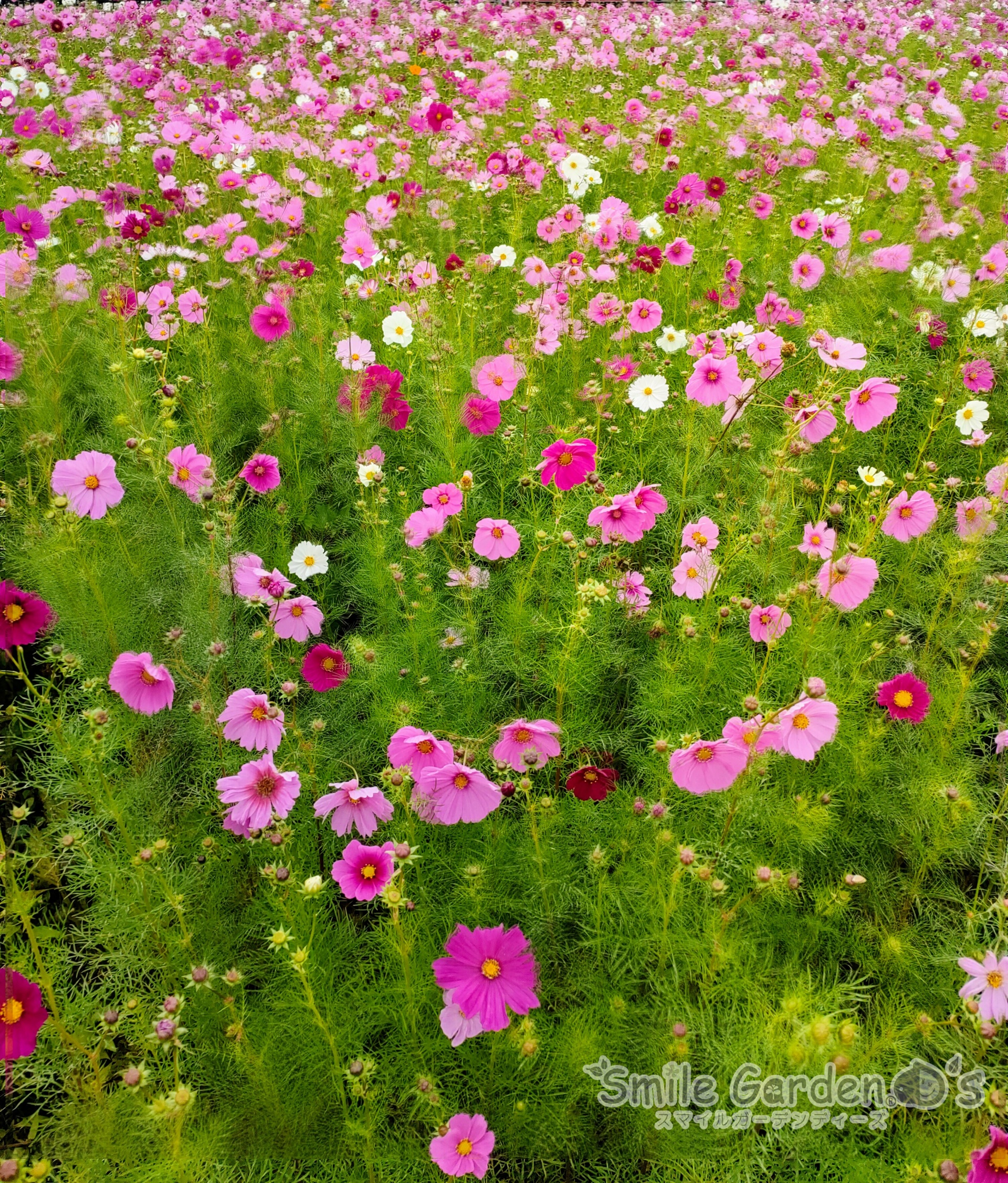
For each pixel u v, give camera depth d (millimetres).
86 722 2160
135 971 1887
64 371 3287
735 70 8453
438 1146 1431
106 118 5305
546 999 1838
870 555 2711
